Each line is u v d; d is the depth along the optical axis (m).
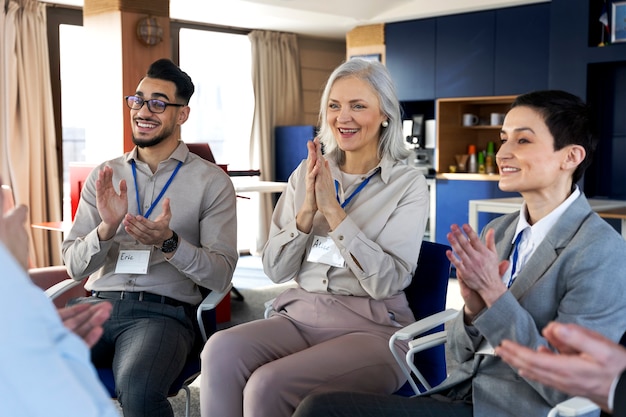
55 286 2.82
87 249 2.69
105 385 2.53
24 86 6.38
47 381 0.97
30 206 6.49
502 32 6.95
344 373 2.26
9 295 0.97
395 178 2.61
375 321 2.46
